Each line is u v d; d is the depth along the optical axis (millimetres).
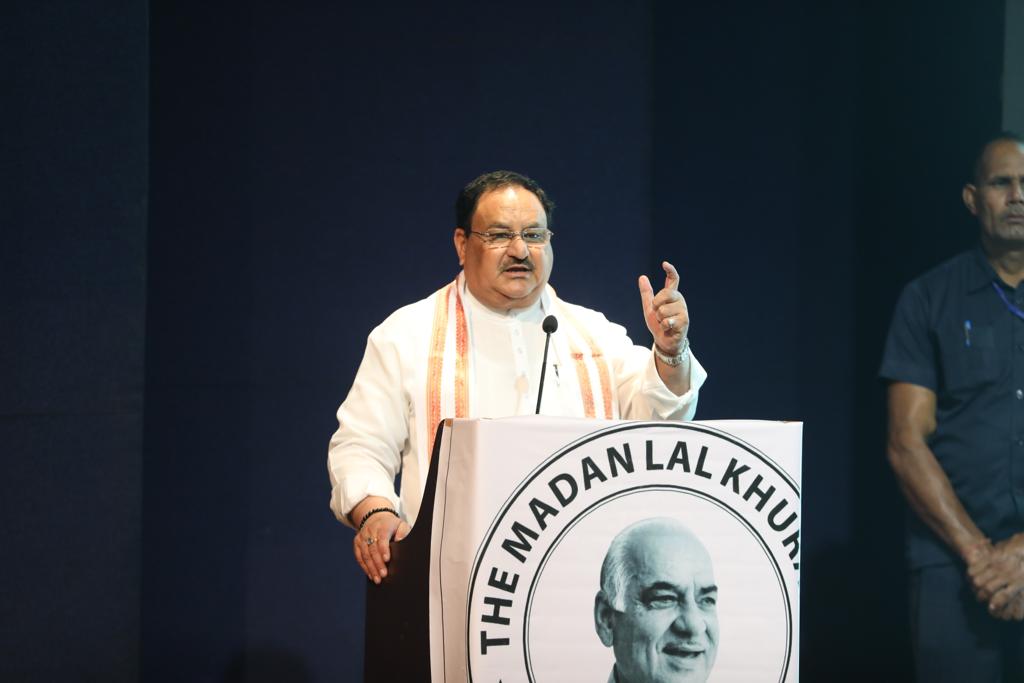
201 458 10281
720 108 11609
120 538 8391
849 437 9922
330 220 10773
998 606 8430
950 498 8789
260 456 10492
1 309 8016
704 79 11789
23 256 8086
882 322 9680
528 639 4527
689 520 4691
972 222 8891
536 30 11781
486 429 4539
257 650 10414
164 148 10211
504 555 4527
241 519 10406
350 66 10898
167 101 10234
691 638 4641
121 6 8430
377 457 6461
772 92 11023
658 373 6113
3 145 8047
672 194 12109
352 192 10867
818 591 10070
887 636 9375
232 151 10430
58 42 8227
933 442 8977
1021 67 8625
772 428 4805
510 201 6473
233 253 10438
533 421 4586
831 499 10055
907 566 9055
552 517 4578
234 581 10359
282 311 10594
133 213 8461
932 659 8820
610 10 12172
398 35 11117
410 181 11102
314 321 10703
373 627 5543
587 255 11953
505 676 4496
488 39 11523
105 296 8359
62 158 8227
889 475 9453
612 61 12156
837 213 10250
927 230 9312
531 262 6438
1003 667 8445
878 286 9766
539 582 4551
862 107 10062
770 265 10906
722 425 4754
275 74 10602
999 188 8633
